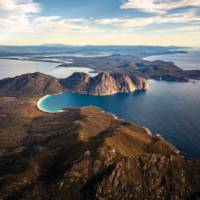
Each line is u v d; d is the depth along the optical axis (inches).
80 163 7278.5
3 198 6373.0
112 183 6904.5
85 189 6791.3
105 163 7386.8
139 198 6781.5
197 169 7677.2
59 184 6752.0
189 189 7150.6
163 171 7416.3
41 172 7421.3
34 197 6432.1
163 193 6988.2
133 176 7165.4
